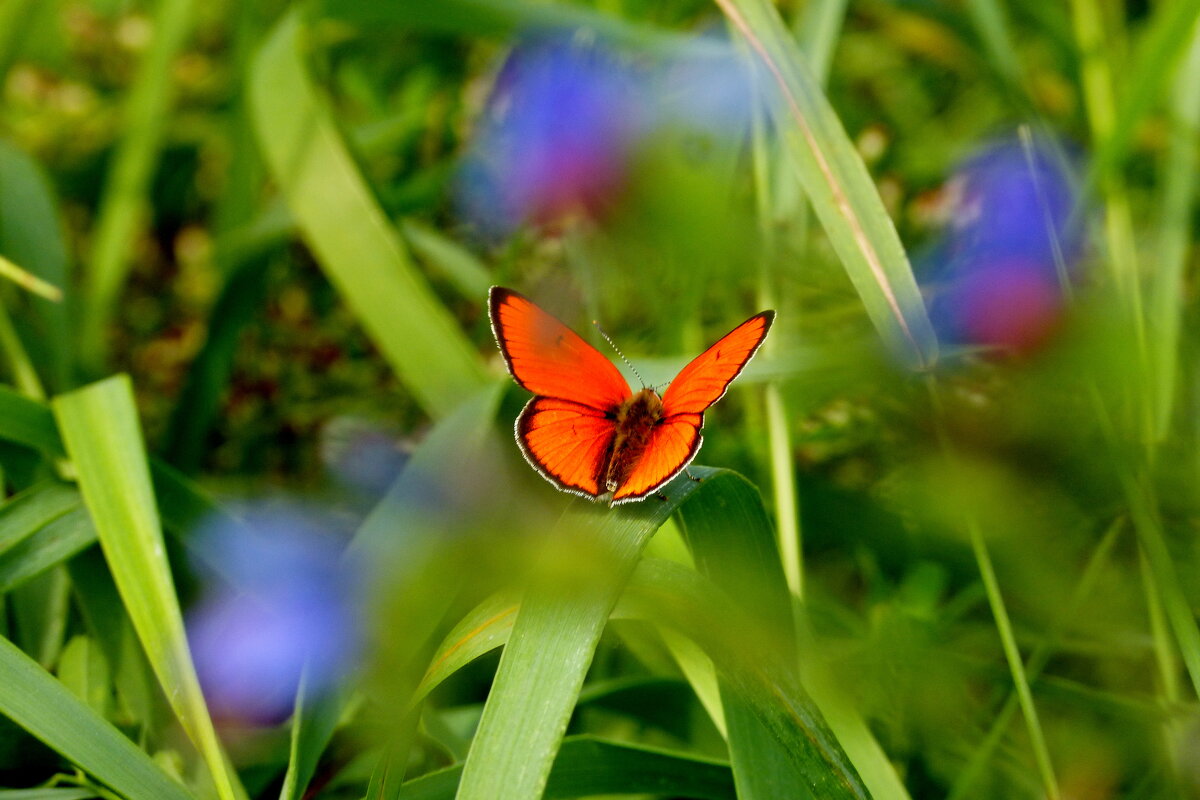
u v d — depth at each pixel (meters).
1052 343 0.55
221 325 0.58
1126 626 0.54
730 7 0.54
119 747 0.50
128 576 0.51
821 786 0.50
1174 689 0.54
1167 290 0.56
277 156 0.56
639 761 0.52
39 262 0.58
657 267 0.58
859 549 0.56
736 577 0.52
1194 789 0.53
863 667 0.54
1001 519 0.55
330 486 0.58
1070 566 0.55
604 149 0.58
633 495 0.51
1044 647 0.54
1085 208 0.57
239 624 0.54
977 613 0.56
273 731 0.53
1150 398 0.55
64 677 0.53
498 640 0.50
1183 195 0.56
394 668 0.52
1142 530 0.53
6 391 0.53
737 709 0.51
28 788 0.52
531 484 0.55
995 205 0.58
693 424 0.52
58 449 0.53
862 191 0.53
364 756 0.53
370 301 0.55
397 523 0.53
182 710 0.51
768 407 0.56
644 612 0.51
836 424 0.56
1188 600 0.54
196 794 0.51
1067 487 0.55
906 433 0.56
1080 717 0.54
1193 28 0.55
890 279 0.53
